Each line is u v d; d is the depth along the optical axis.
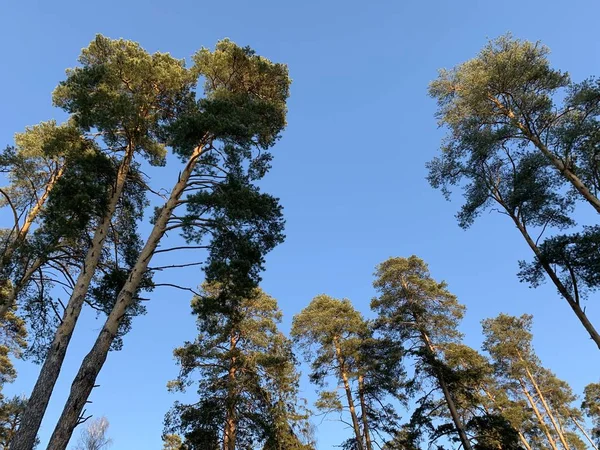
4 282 14.46
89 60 14.37
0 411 20.17
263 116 13.97
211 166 12.75
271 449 17.48
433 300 22.52
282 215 12.31
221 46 15.34
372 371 21.23
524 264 13.86
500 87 15.81
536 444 27.69
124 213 14.74
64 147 12.59
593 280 12.86
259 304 21.36
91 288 13.24
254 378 18.89
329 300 25.19
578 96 13.67
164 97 14.38
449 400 18.78
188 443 17.27
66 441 8.16
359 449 19.66
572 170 14.40
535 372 28.95
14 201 17.33
